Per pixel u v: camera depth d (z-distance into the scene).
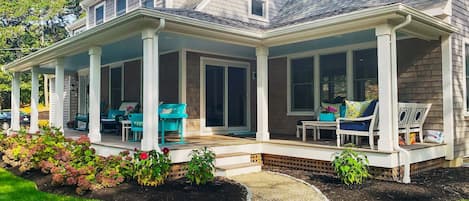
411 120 6.87
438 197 5.01
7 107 25.31
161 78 9.84
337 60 8.90
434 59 7.32
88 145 6.52
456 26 7.43
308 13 9.76
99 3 15.12
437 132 7.26
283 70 10.00
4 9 21.92
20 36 23.22
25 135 9.00
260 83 7.79
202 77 9.54
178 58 9.24
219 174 6.52
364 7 7.32
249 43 7.59
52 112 15.55
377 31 6.03
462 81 7.56
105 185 5.36
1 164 7.77
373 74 8.22
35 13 23.81
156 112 6.23
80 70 14.53
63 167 5.89
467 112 7.71
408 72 7.67
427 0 7.49
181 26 6.39
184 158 6.44
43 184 5.82
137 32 6.52
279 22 10.29
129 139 8.29
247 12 10.71
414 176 6.36
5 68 12.40
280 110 10.06
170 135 9.18
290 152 7.21
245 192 5.26
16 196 5.14
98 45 7.81
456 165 7.29
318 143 7.21
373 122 6.13
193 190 5.32
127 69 11.42
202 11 9.77
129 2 13.25
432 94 7.34
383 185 5.56
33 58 10.29
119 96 11.91
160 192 5.14
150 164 5.63
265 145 7.66
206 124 9.69
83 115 14.05
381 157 5.92
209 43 8.34
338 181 5.94
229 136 9.18
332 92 8.98
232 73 10.32
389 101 5.89
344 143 7.11
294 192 5.35
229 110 10.23
